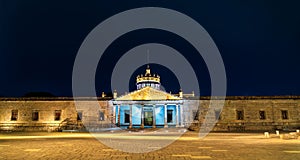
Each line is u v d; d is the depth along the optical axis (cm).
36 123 5747
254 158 1160
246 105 5769
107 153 1380
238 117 5728
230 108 5775
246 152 1388
